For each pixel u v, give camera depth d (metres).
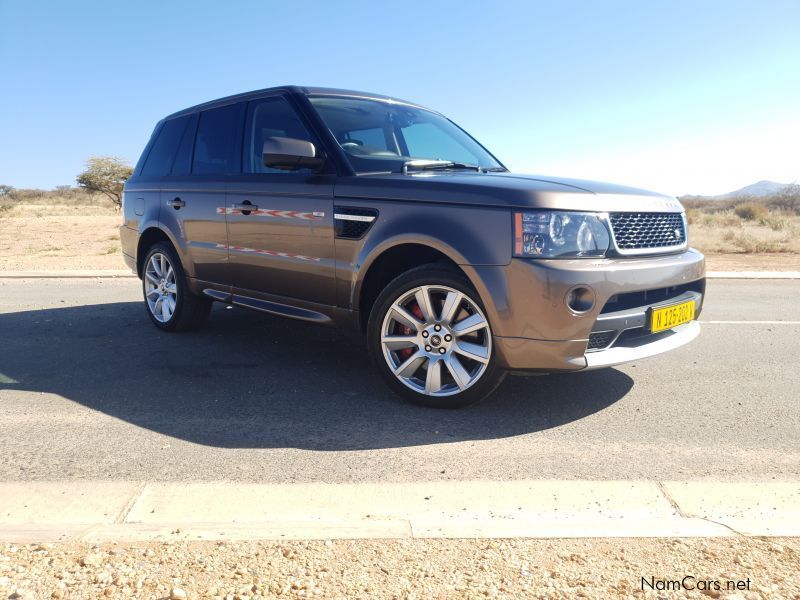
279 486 2.79
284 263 4.49
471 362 3.90
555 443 3.36
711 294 8.86
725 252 16.64
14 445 3.27
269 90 4.90
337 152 4.28
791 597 1.92
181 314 5.77
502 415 3.79
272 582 1.98
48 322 6.52
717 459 3.16
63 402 4.00
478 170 4.76
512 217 3.44
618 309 3.63
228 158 5.09
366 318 4.22
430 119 5.28
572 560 2.12
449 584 1.99
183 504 2.61
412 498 2.68
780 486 2.80
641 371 4.81
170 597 1.89
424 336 3.82
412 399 3.92
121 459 3.10
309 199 4.27
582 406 3.97
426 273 3.72
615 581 2.00
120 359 5.04
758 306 7.82
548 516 2.51
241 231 4.82
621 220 3.70
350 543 2.23
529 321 3.43
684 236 4.22
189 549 2.18
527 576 2.03
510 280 3.43
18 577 1.99
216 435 3.44
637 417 3.79
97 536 2.27
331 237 4.15
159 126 6.21
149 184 5.93
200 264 5.32
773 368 4.91
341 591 1.94
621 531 2.32
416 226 3.72
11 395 4.14
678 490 2.76
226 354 5.21
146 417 3.72
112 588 1.94
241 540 2.25
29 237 20.23
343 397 4.12
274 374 4.64
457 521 2.42
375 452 3.21
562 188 3.62
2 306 7.51
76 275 10.34
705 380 4.58
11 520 2.46
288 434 3.46
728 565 2.09
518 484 2.83
